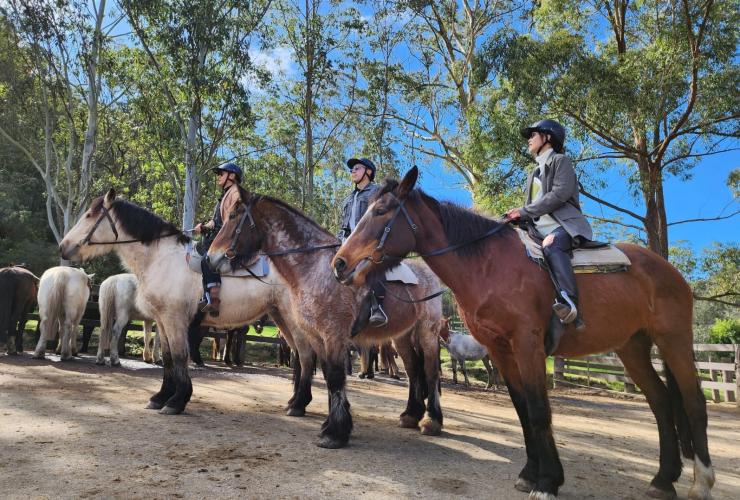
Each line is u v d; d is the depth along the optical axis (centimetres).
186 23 1666
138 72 1920
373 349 1361
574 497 369
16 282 1094
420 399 603
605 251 388
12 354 1086
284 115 2594
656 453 574
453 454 468
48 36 1730
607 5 1972
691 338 403
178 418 550
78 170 2180
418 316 564
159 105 1931
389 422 632
